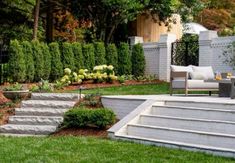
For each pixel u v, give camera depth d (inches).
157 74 730.2
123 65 716.7
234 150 280.5
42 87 546.0
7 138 357.7
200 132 318.0
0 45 709.9
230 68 614.9
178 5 813.2
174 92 580.4
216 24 1054.4
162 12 768.3
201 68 526.9
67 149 302.0
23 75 612.7
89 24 811.4
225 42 625.0
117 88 609.9
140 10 754.8
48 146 313.7
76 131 391.9
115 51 713.0
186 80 489.1
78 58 677.9
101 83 651.5
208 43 649.0
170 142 314.7
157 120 370.6
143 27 813.2
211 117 350.9
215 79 462.6
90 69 687.7
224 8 1089.4
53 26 853.8
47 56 649.0
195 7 906.1
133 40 765.9
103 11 762.8
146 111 389.1
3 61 665.0
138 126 360.8
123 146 312.3
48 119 432.1
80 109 401.4
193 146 299.4
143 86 640.4
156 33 819.4
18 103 478.9
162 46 721.6
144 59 735.7
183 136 328.8
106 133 375.2
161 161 263.6
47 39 801.6
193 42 687.7
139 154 283.6
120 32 823.7
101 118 384.2
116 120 421.4
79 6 778.2
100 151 294.0
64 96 474.6
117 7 729.6
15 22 818.8
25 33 848.9
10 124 437.4
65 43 668.7
